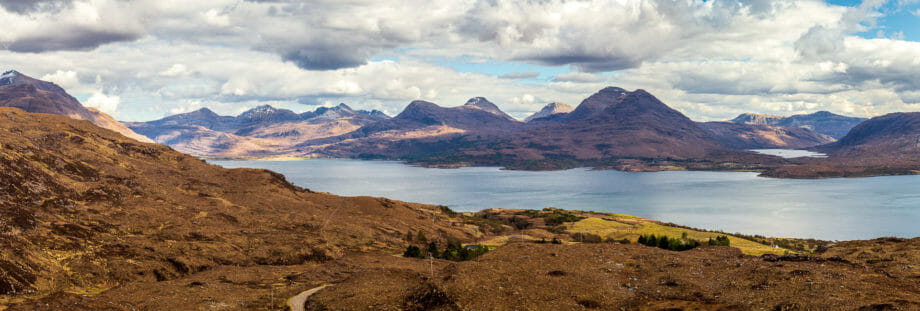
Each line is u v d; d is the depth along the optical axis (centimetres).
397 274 9025
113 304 7162
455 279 7162
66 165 17900
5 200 13100
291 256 13500
